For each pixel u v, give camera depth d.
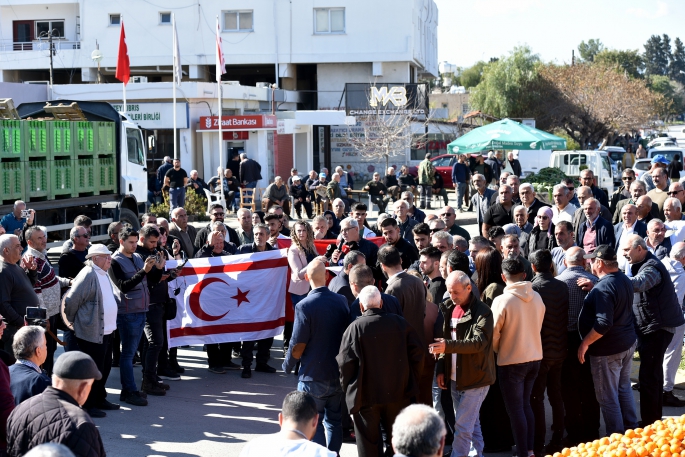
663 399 8.66
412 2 43.38
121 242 8.73
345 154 41.84
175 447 7.50
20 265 8.56
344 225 9.80
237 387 9.55
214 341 9.89
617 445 5.91
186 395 9.19
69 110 17.33
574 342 7.59
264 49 43.81
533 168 36.56
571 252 7.75
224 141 32.09
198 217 25.53
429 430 3.76
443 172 35.47
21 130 14.09
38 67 43.84
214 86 32.88
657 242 9.18
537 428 7.24
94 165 16.70
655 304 7.69
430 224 10.34
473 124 47.47
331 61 43.94
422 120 41.06
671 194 11.23
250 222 11.72
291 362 6.93
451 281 6.56
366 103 41.97
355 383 6.28
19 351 5.79
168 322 9.78
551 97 54.59
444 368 6.88
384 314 6.35
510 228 10.05
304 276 9.49
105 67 43.62
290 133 35.75
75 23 44.75
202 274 9.91
